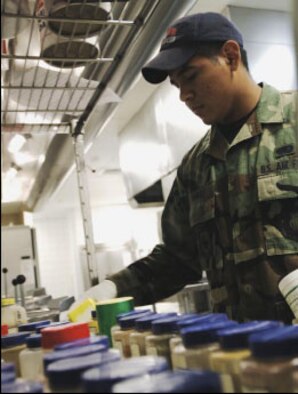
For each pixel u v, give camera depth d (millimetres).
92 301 983
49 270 6922
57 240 7039
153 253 1357
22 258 4414
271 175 1125
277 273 1083
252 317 1121
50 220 7031
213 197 1246
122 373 420
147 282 1273
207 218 1252
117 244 6363
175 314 714
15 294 2279
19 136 3029
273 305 1073
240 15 2068
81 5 1058
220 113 1181
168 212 1420
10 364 543
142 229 6035
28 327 838
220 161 1250
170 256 1351
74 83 1410
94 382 406
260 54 2062
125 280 1236
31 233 4984
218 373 418
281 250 1085
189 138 2600
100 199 6172
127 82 1399
